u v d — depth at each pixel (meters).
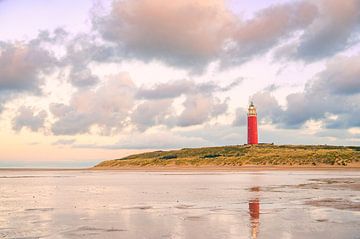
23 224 26.05
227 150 182.88
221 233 22.80
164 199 40.59
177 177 92.38
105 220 27.44
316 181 67.38
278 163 151.62
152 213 30.55
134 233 23.00
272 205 34.62
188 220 27.19
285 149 169.38
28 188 59.31
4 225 25.70
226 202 37.28
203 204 35.94
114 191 51.91
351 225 24.83
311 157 151.88
